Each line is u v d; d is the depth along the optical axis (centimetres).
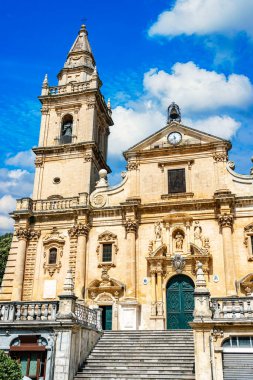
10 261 3512
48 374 2042
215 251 3200
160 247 3256
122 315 3127
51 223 3594
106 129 4647
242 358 1941
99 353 2381
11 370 1603
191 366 2138
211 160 3497
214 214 3316
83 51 4559
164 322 3100
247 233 3173
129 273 3250
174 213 3388
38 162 3981
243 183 3362
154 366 2173
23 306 2236
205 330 2006
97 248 3441
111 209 3516
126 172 3688
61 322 2108
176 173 3547
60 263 3434
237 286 3034
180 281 3219
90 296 3284
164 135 3672
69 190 3806
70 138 4072
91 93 4131
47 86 4331
